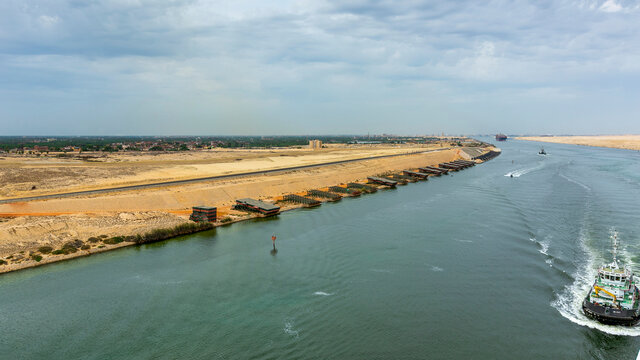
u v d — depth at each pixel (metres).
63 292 55.69
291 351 41.66
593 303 49.31
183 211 102.31
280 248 74.81
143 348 42.19
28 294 55.00
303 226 90.88
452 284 58.09
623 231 82.94
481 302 52.59
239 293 55.34
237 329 45.84
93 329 45.94
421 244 76.19
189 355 40.97
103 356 40.88
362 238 80.38
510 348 42.41
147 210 98.44
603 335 44.91
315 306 51.53
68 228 78.56
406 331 45.59
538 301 52.88
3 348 42.22
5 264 63.78
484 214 100.06
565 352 41.81
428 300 53.16
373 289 56.56
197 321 47.69
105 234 79.06
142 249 74.69
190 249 74.62
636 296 51.47
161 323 47.28
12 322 47.50
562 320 48.09
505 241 77.50
